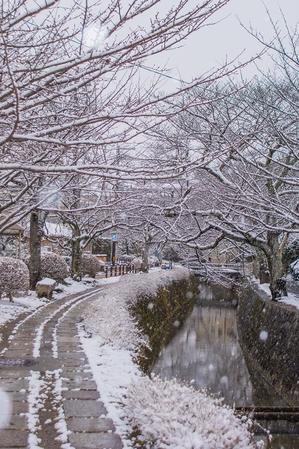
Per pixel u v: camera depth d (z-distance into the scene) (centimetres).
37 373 923
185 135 1243
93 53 473
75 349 1155
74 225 2948
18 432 627
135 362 1111
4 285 1902
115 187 805
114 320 1306
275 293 2002
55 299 2206
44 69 490
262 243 1920
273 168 1627
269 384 1603
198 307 3725
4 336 1278
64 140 566
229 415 627
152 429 582
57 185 809
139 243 3734
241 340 2403
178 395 651
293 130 1271
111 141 528
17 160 657
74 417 691
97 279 3516
